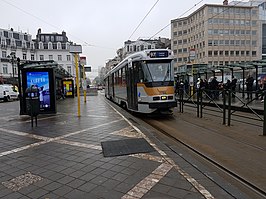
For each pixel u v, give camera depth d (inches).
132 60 500.1
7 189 153.1
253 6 3038.9
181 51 3304.6
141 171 175.6
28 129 349.7
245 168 191.0
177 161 195.2
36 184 159.3
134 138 275.1
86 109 618.2
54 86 493.7
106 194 142.6
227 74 1080.2
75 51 479.2
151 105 446.6
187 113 530.3
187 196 137.3
